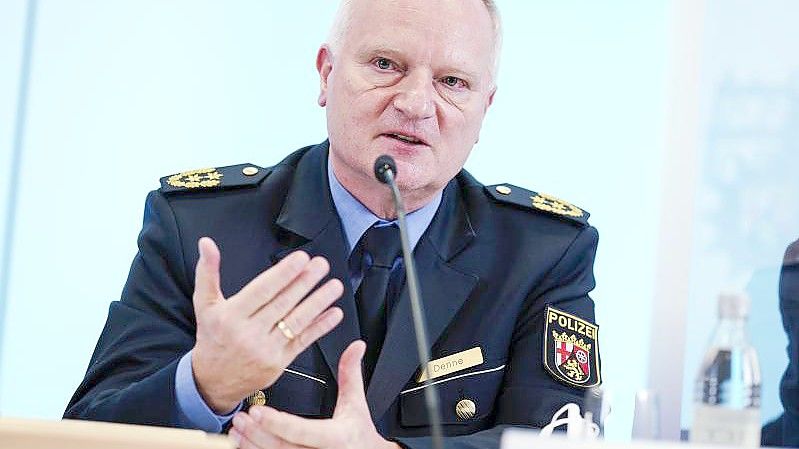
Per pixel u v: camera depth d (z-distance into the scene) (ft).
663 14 22.71
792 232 21.76
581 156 22.65
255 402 14.87
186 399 13.03
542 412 15.12
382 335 15.51
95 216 22.50
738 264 21.80
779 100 22.02
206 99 22.68
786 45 22.07
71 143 22.54
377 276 15.67
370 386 15.03
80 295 22.38
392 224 15.92
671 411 21.71
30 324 22.25
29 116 22.50
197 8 22.79
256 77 22.72
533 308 16.19
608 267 22.41
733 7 22.21
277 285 12.25
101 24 22.72
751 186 21.94
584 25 22.81
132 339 15.07
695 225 21.94
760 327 20.63
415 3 15.34
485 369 15.66
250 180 16.60
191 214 16.10
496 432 14.47
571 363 15.69
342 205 16.01
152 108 22.62
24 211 22.39
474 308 15.94
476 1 15.72
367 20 15.40
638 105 22.66
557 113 22.74
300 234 15.81
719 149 22.04
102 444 9.33
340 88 15.44
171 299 15.57
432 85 15.31
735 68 22.13
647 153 22.57
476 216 16.76
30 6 22.61
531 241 16.61
